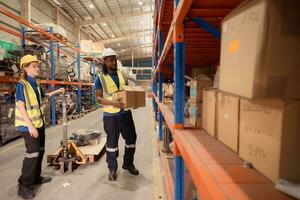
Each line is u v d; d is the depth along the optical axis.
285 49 0.53
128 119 3.45
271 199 0.62
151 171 3.67
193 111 1.73
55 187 3.09
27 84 2.92
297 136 0.65
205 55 3.42
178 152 1.67
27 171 2.82
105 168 3.78
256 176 0.76
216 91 1.28
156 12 3.59
